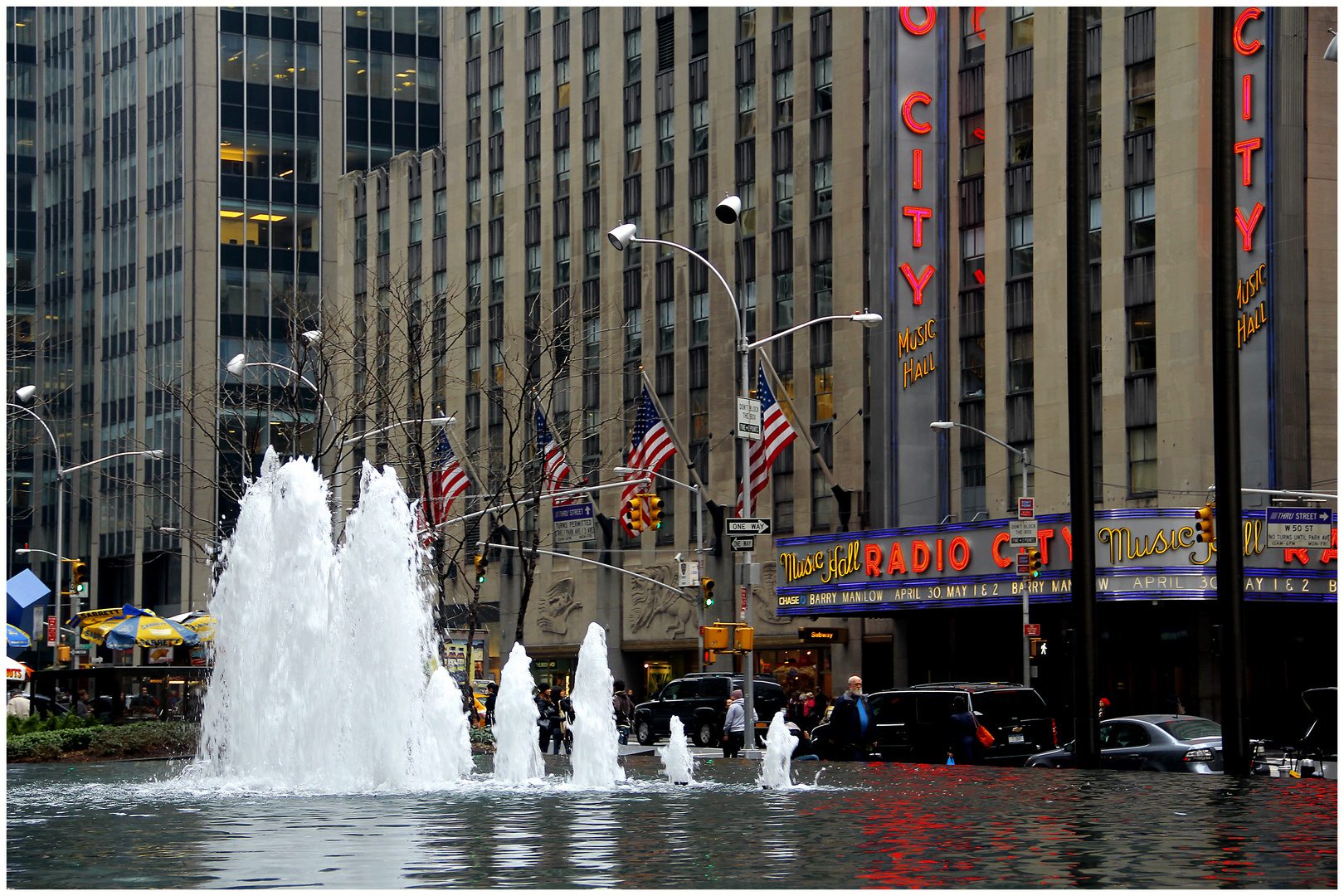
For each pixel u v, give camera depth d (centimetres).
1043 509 5178
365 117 9775
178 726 3425
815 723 4216
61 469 5422
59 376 10244
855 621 5825
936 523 5516
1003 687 3338
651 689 6700
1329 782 2270
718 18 6606
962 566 4884
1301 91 4847
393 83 9888
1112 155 5122
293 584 2370
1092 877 1161
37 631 6028
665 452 4822
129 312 9662
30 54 10919
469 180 7856
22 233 10712
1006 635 5275
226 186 9306
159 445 9119
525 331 6738
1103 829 1534
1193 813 1711
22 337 10475
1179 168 4912
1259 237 4794
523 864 1248
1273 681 4831
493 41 7800
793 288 6175
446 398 7600
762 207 6341
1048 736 3325
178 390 5850
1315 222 4828
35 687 4312
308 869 1215
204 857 1303
